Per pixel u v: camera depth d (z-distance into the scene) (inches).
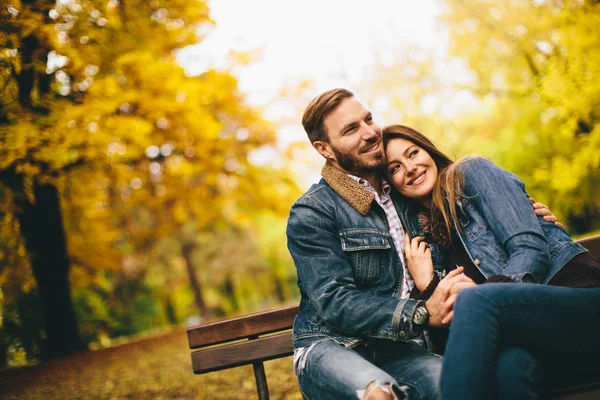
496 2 422.3
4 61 269.9
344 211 106.7
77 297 485.7
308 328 102.7
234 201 529.3
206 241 997.2
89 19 288.4
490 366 79.2
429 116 610.5
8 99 281.1
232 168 449.4
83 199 407.2
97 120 287.4
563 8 348.2
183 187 465.1
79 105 292.5
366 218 106.5
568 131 363.3
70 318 355.3
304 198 108.0
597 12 325.4
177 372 225.9
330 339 99.2
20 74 284.0
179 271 925.2
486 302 82.5
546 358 84.9
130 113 335.3
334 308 96.7
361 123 107.0
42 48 274.1
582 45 333.7
